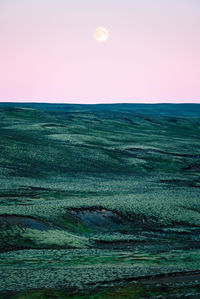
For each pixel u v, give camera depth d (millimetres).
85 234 52562
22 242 42719
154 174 114375
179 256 39938
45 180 92250
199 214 65500
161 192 83438
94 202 65625
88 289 26734
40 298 25094
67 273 30500
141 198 73125
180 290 27000
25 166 105625
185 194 81750
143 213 62812
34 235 45031
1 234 43344
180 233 55781
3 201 63750
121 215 61688
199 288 27438
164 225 59656
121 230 56719
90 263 35219
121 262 36188
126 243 49000
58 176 99312
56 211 56562
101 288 27000
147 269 32656
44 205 59938
